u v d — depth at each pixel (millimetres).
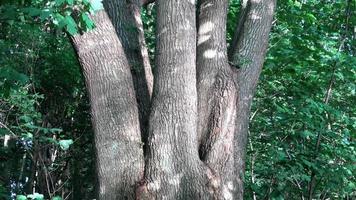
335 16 6547
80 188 7906
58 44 6855
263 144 6504
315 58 5809
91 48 4492
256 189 5961
